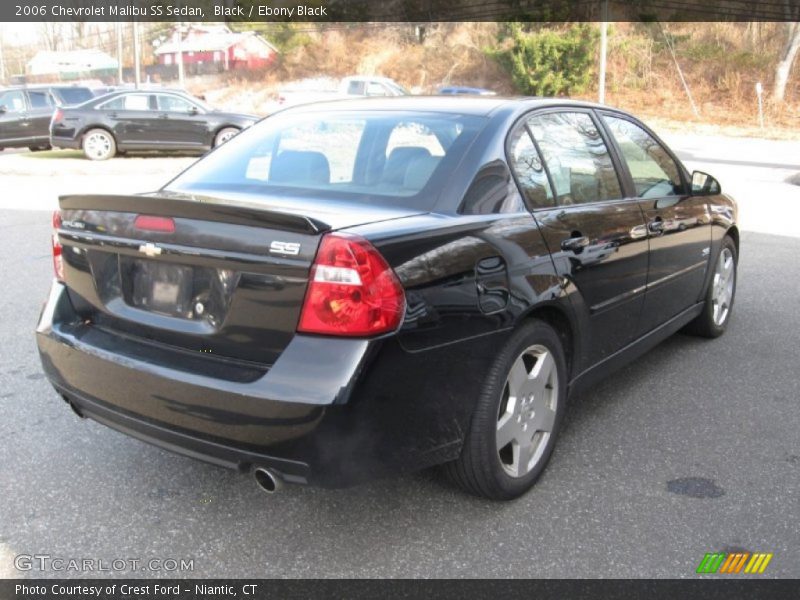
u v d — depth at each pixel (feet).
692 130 106.01
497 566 9.25
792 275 24.82
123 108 58.70
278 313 8.54
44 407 13.70
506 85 139.64
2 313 19.35
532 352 10.68
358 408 8.29
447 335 9.07
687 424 13.38
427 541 9.76
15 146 65.51
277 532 9.96
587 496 10.89
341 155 11.37
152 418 9.27
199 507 10.53
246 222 8.65
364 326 8.31
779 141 92.02
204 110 60.29
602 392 14.87
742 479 11.43
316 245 8.36
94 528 10.00
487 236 9.89
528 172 11.27
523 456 10.68
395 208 9.91
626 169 13.83
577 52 125.29
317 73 162.30
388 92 90.68
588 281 11.60
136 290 9.78
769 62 123.34
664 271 14.32
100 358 9.64
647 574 9.10
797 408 14.14
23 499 10.65
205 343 9.12
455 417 9.41
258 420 8.43
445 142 10.90
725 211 17.30
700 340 18.08
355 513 10.41
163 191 11.52
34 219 33.40
